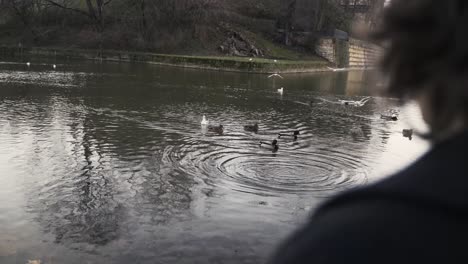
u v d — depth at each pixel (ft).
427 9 3.70
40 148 57.21
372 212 3.40
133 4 234.58
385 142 71.36
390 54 4.01
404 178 3.52
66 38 230.89
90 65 179.32
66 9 245.86
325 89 144.87
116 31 226.79
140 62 200.34
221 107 97.71
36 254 31.81
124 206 40.68
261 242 35.32
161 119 79.56
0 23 248.11
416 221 3.22
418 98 3.99
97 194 43.14
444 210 3.17
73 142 61.11
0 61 178.40
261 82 153.07
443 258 3.09
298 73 199.82
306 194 45.55
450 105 3.67
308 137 72.43
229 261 32.45
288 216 40.11
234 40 224.94
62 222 36.91
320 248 3.43
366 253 3.24
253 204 42.27
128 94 108.47
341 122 87.92
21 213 38.04
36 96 98.37
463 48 3.53
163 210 40.19
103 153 56.39
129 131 69.10
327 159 59.16
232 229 37.11
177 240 34.91
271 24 252.62
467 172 3.27
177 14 222.69
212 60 186.29
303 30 255.29
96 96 102.58
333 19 274.98
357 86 159.74
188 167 52.16
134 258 32.14
